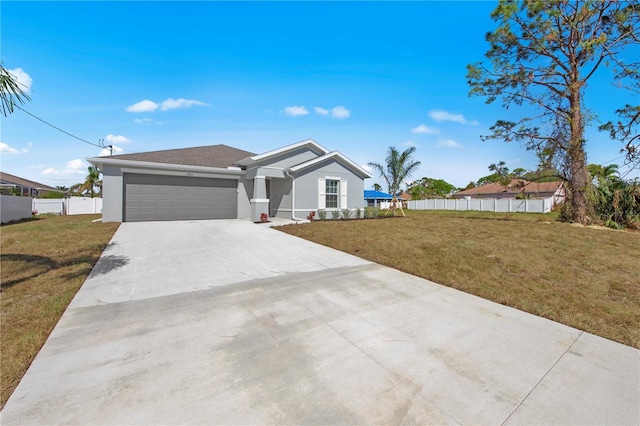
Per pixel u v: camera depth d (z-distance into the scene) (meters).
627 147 13.84
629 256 7.14
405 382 2.49
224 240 9.01
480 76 15.20
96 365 2.68
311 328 3.48
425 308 4.13
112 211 12.80
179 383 2.44
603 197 14.63
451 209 31.36
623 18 12.22
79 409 2.12
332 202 16.00
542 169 15.16
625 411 2.19
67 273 5.44
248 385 2.42
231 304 4.18
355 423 2.02
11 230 10.56
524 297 4.56
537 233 10.64
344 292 4.73
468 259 6.73
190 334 3.30
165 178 13.84
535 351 3.04
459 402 2.25
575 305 4.27
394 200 20.25
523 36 14.23
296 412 2.12
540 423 2.06
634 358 2.95
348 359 2.83
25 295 4.39
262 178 13.95
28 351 2.90
